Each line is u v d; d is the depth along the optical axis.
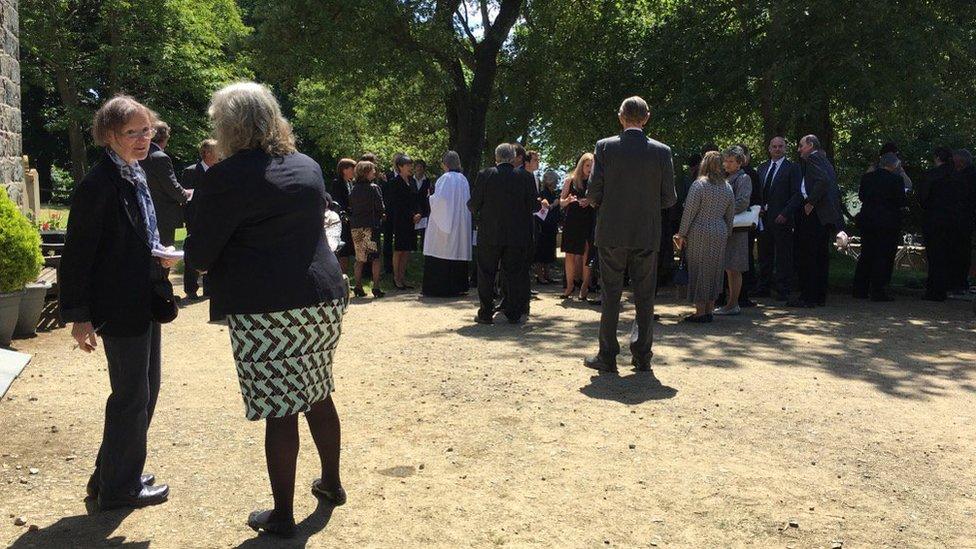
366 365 6.63
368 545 3.40
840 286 12.41
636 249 6.22
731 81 14.27
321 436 3.73
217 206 3.18
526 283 8.84
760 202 10.38
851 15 13.16
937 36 13.48
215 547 3.37
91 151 38.88
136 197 3.61
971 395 5.92
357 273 10.87
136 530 3.51
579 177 10.34
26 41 29.84
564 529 3.57
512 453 4.52
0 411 5.12
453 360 6.84
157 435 4.73
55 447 4.50
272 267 3.22
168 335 7.76
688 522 3.66
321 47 16.75
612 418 5.17
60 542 3.38
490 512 3.74
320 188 3.40
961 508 3.87
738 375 6.37
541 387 5.91
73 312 3.43
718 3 15.13
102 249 3.52
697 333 8.19
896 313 9.76
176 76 32.00
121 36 31.25
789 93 13.90
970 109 15.47
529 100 20.66
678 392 5.81
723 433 4.91
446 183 10.82
